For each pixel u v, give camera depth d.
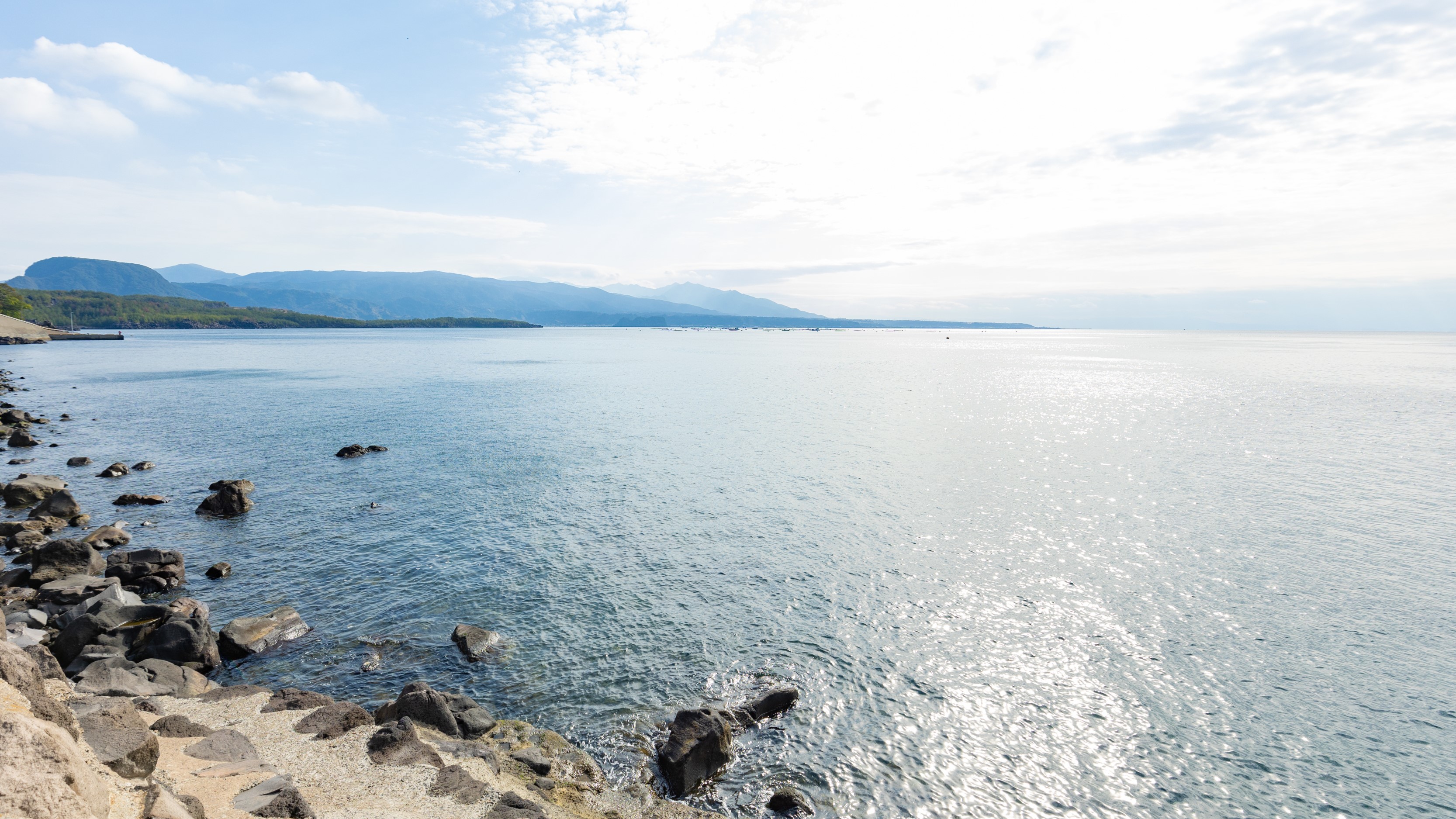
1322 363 185.25
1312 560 32.50
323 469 48.62
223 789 13.05
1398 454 56.97
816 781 17.30
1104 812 16.58
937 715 20.19
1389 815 16.62
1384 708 20.89
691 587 28.66
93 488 43.09
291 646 23.56
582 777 16.95
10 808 7.50
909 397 97.12
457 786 14.70
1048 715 20.28
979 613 26.64
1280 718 20.36
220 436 60.81
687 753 17.03
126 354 170.75
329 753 15.83
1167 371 152.62
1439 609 27.39
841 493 43.53
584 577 29.62
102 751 11.35
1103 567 31.52
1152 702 21.08
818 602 27.39
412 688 18.86
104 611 23.34
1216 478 48.31
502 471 48.53
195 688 20.23
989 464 52.22
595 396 96.31
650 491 43.66
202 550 32.28
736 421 73.50
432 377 123.00
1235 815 16.59
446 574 29.83
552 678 21.70
